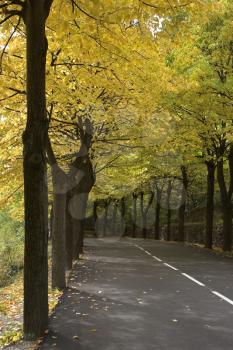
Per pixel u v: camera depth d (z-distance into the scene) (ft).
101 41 33.24
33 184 27.91
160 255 88.53
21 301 42.09
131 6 29.81
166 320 32.32
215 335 28.27
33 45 27.73
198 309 36.11
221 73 83.76
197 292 44.24
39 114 27.94
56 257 46.80
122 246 119.96
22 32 38.78
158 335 28.25
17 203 93.97
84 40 32.27
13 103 43.21
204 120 81.51
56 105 46.16
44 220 28.25
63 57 40.01
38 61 27.84
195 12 32.30
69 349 25.23
